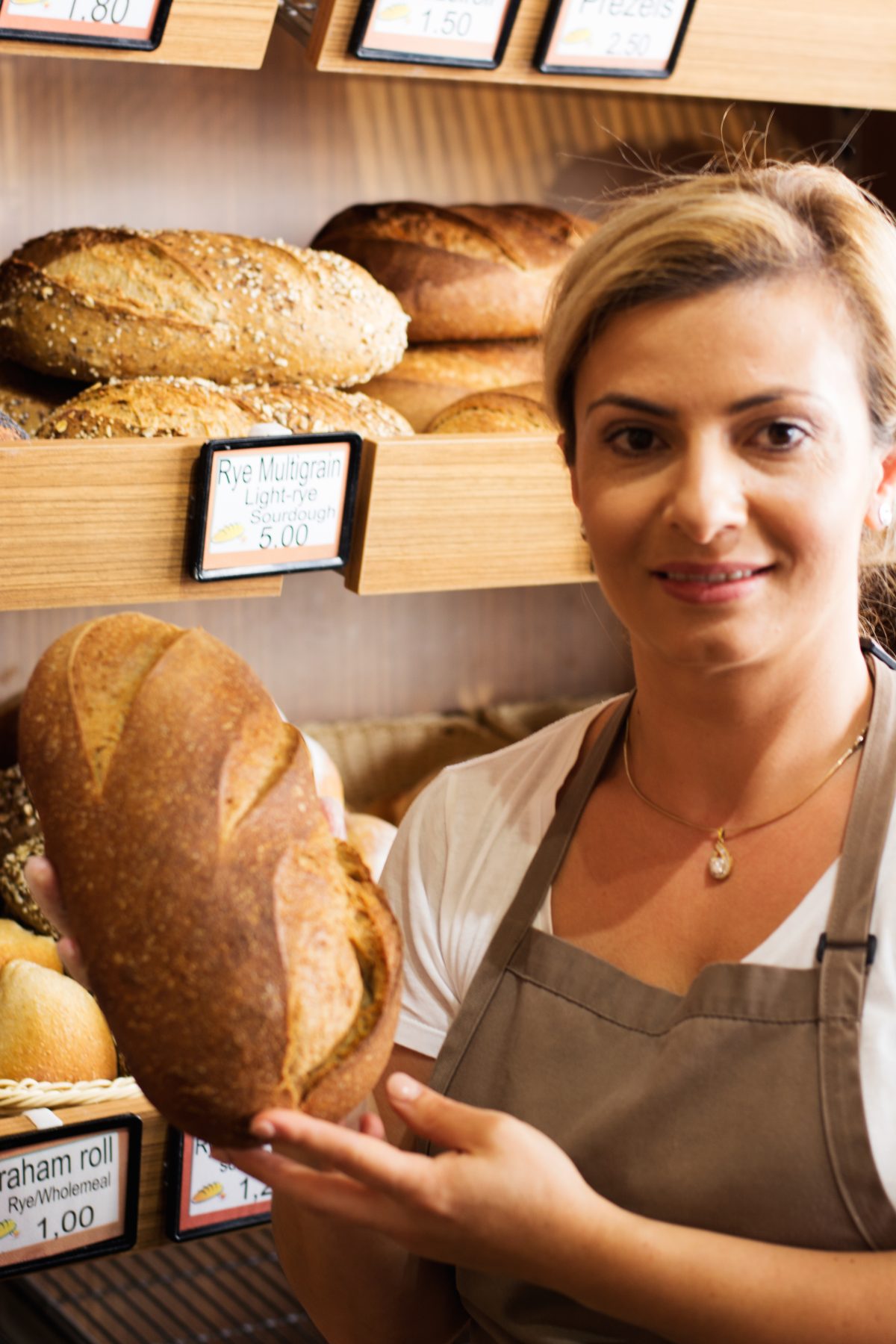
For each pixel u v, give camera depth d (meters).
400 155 1.62
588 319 0.72
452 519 1.17
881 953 0.73
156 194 1.51
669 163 1.75
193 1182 1.13
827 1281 0.68
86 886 0.67
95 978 0.67
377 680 1.74
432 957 0.89
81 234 1.29
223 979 0.64
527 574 1.22
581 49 1.22
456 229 1.47
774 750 0.77
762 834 0.79
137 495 1.03
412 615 1.75
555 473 1.20
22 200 1.45
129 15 1.04
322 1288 0.88
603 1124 0.77
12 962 1.16
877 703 0.79
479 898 0.88
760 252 0.68
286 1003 0.64
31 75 1.43
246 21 1.07
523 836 0.89
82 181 1.47
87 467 1.01
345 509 1.12
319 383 1.32
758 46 1.31
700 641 0.71
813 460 0.69
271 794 0.68
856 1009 0.73
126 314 1.25
